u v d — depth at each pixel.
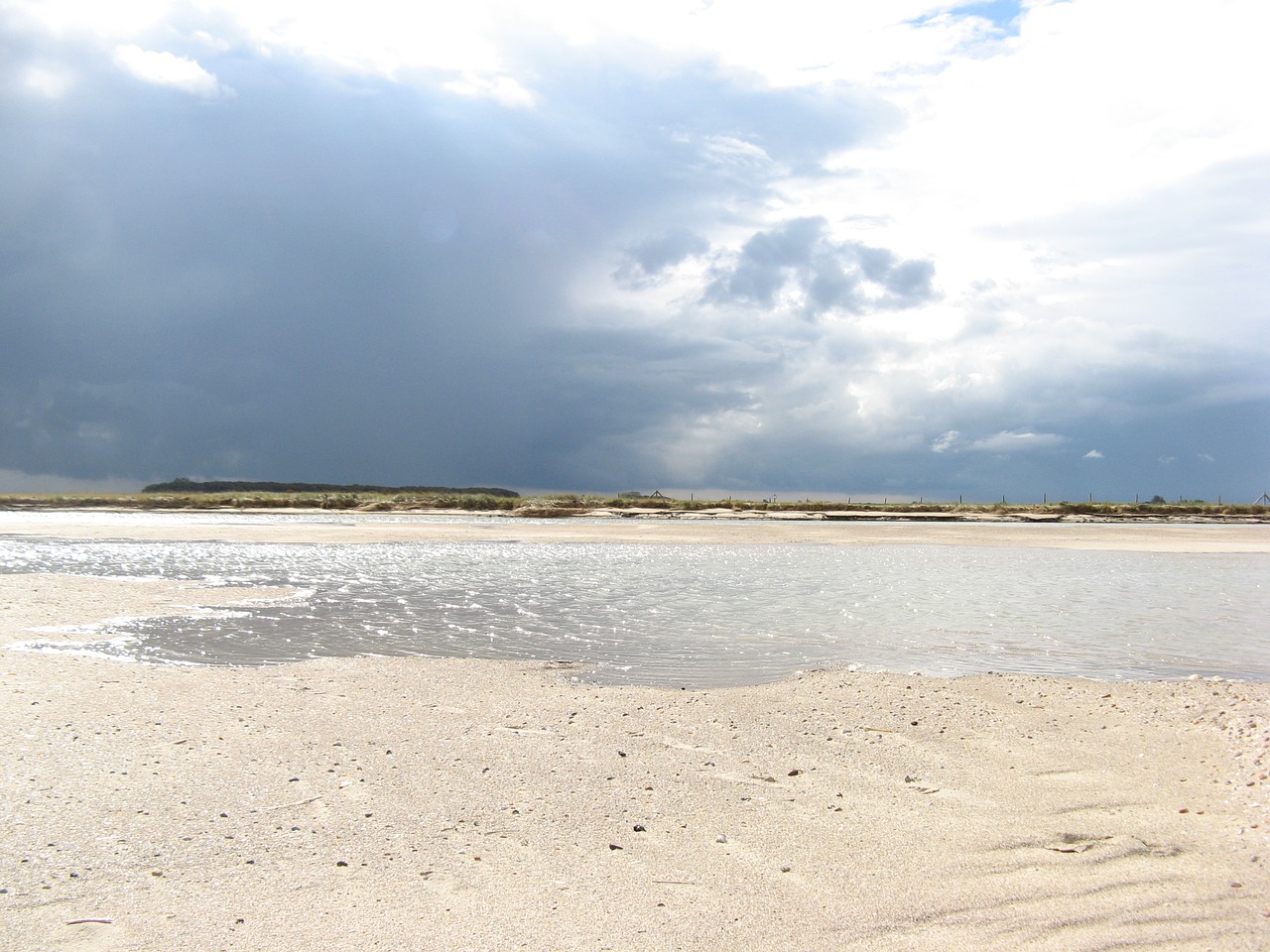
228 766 7.04
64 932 4.31
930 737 8.39
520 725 8.59
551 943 4.30
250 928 4.40
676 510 80.94
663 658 12.58
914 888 5.02
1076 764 7.54
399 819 5.96
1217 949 4.29
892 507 89.06
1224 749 7.89
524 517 72.31
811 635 14.79
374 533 45.50
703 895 4.88
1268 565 30.22
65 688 9.67
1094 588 22.27
